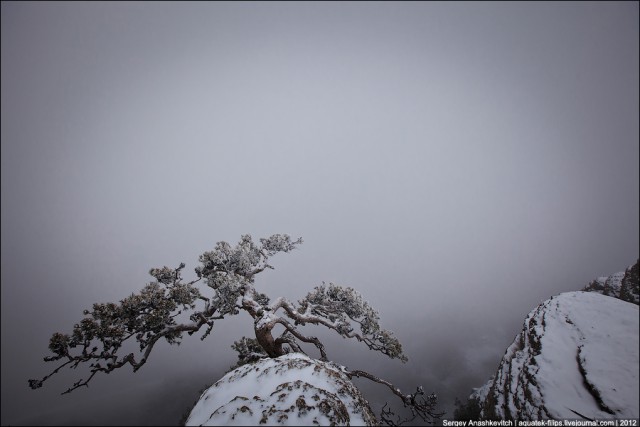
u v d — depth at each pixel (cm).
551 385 593
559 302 761
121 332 928
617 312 657
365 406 729
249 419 588
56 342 865
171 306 995
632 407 493
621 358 569
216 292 1003
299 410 598
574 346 639
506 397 693
